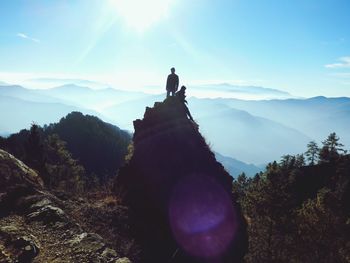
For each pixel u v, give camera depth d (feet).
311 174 266.57
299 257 97.40
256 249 94.68
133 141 88.38
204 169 79.10
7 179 51.60
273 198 98.37
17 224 38.68
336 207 104.42
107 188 84.48
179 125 83.71
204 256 64.18
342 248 94.17
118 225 55.52
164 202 70.08
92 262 33.22
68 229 39.45
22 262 31.63
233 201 79.51
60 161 247.50
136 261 47.98
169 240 61.05
